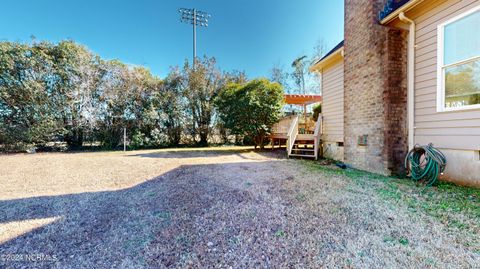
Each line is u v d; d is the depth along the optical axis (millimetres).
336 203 2918
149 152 10164
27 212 2824
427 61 4176
